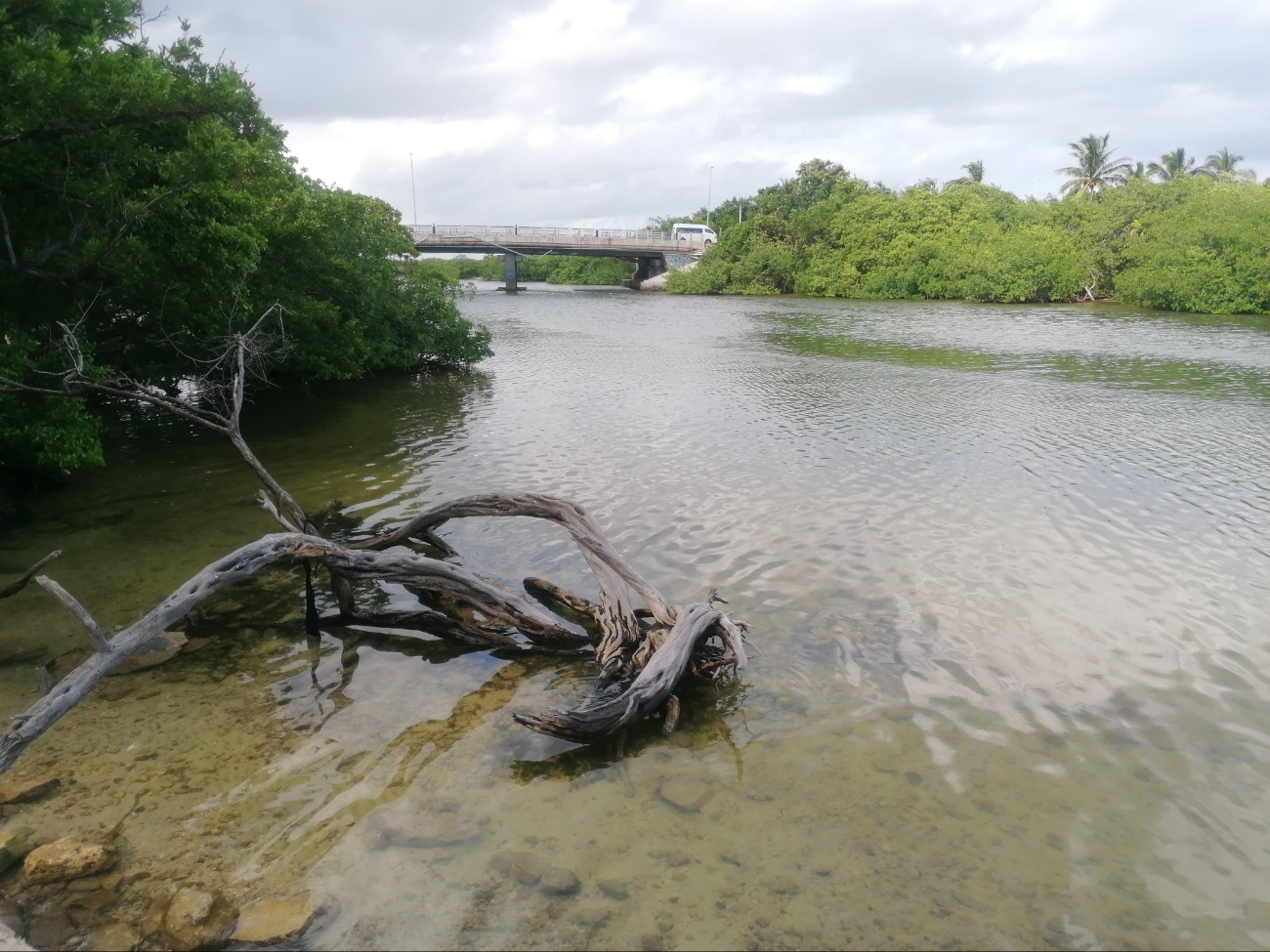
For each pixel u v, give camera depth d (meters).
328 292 22.09
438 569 8.26
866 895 4.85
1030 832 5.43
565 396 22.17
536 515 9.28
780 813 5.59
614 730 6.48
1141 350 32.75
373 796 5.73
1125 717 6.81
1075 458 15.23
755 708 6.96
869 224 72.88
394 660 7.85
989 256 62.91
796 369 27.64
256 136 21.42
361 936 4.53
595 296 74.38
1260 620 8.55
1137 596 9.15
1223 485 13.41
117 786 5.78
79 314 11.37
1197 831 5.47
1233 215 53.38
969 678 7.43
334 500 12.59
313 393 22.52
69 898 4.75
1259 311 50.03
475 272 129.12
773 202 90.75
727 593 9.21
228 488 13.16
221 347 14.59
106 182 10.56
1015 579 9.59
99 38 10.80
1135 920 4.71
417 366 27.83
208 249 11.96
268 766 6.05
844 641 8.12
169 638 8.03
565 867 5.04
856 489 13.16
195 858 5.09
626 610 8.33
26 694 6.95
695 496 12.77
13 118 9.15
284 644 8.13
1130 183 65.38
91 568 9.73
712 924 4.62
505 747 6.38
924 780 5.96
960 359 30.06
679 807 5.64
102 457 11.12
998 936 4.57
